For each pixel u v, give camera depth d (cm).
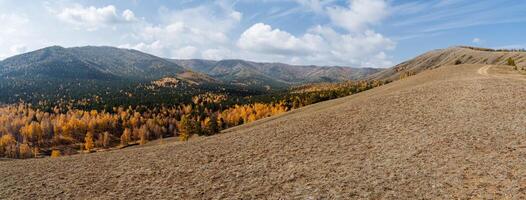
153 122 19738
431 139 2125
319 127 3045
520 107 2566
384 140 2284
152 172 2208
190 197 1705
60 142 17038
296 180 1778
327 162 2003
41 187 2030
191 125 9594
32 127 16912
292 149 2408
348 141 2406
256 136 3147
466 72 6331
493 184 1416
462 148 1883
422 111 2983
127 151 3350
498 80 4125
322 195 1551
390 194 1470
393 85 8062
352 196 1502
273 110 17750
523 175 1441
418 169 1692
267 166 2080
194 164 2319
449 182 1500
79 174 2294
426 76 7525
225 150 2677
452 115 2662
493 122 2286
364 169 1802
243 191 1716
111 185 1995
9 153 14238
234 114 18475
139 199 1730
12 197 1869
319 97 15538
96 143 17025
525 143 1800
